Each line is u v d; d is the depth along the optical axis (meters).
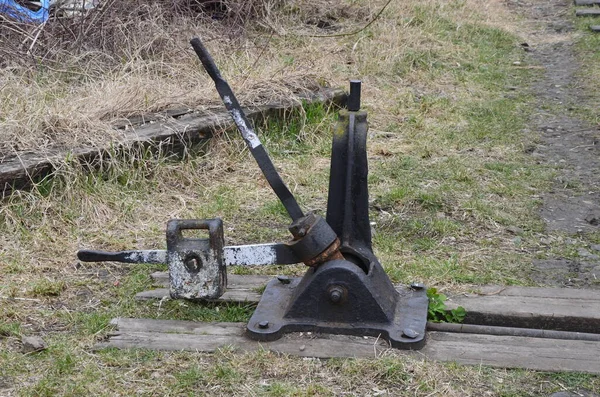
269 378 4.20
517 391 4.13
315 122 7.00
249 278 4.98
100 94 6.62
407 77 8.84
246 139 4.43
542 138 7.29
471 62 9.79
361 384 4.16
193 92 6.92
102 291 4.90
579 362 4.30
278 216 5.74
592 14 12.98
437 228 5.58
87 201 5.58
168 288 4.92
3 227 5.34
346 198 4.47
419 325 4.44
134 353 4.37
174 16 8.59
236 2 9.48
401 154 6.77
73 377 4.23
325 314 4.45
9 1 7.97
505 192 6.17
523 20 13.01
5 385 4.18
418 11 11.23
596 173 6.55
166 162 6.14
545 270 5.17
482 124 7.52
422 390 4.13
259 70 7.62
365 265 4.52
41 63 7.22
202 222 4.43
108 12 7.77
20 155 5.66
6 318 4.64
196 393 4.13
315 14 10.53
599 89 8.97
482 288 4.91
